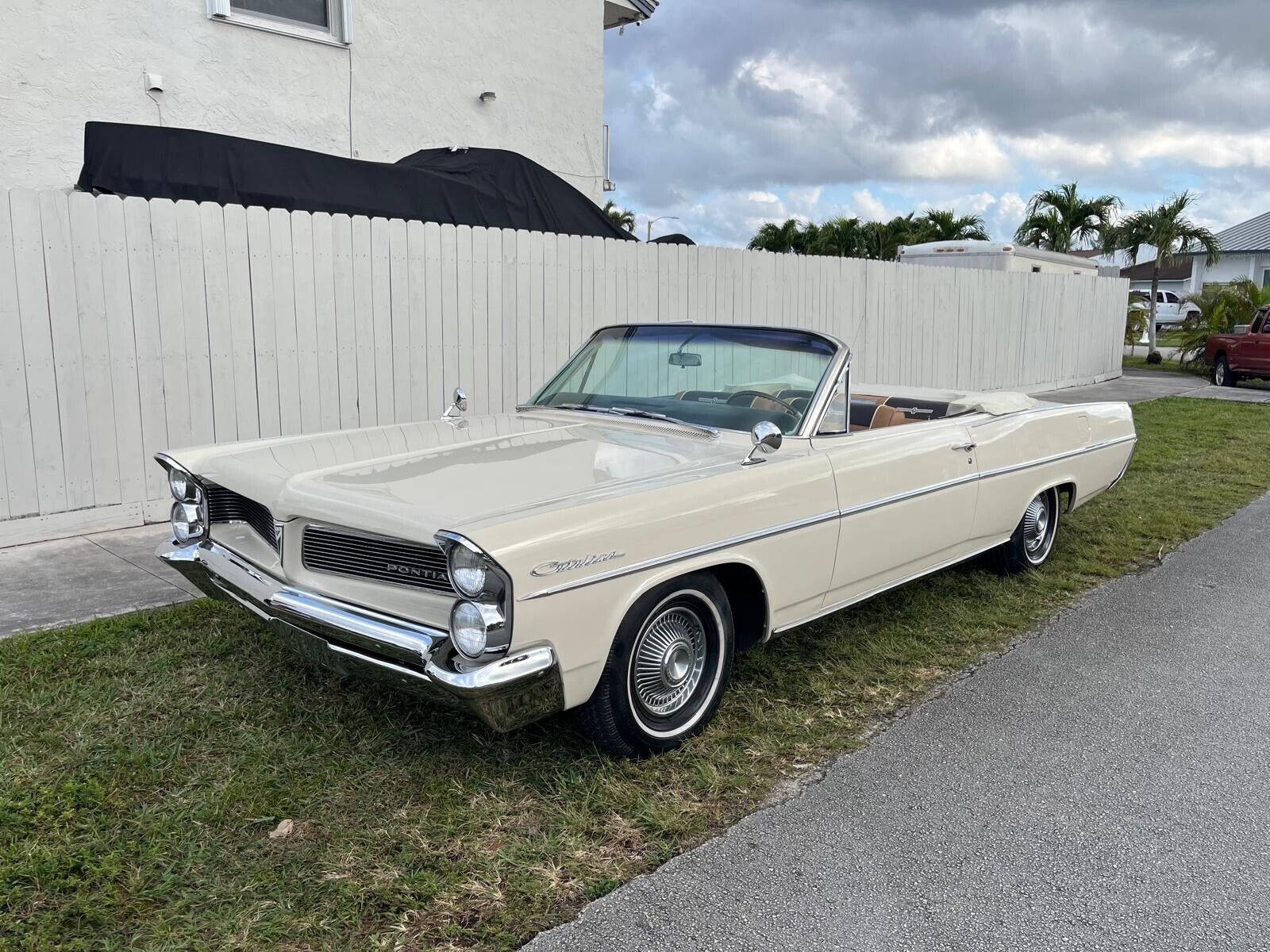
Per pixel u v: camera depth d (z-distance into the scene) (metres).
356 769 3.11
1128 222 23.78
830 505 3.74
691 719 3.39
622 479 3.22
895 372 12.45
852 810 2.99
